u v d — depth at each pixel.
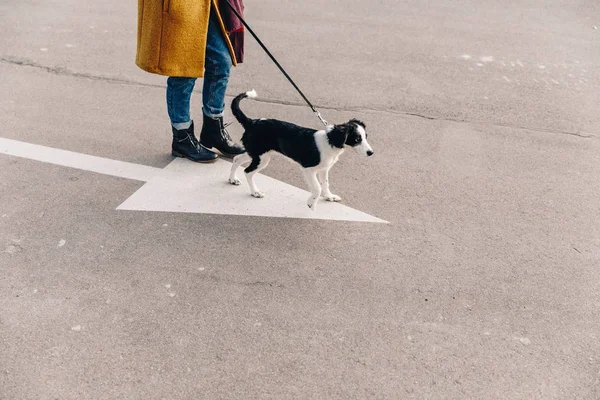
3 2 8.87
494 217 4.78
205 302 3.78
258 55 7.56
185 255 4.18
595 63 7.79
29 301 3.72
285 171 5.30
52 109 6.11
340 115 6.27
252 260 4.16
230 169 5.29
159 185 4.97
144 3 4.69
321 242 4.38
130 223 4.48
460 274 4.13
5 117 5.90
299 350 3.46
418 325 3.68
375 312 3.76
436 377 3.34
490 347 3.55
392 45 8.08
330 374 3.32
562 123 6.34
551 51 8.09
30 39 7.64
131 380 3.24
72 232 4.35
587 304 3.92
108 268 4.02
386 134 5.95
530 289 4.03
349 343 3.52
